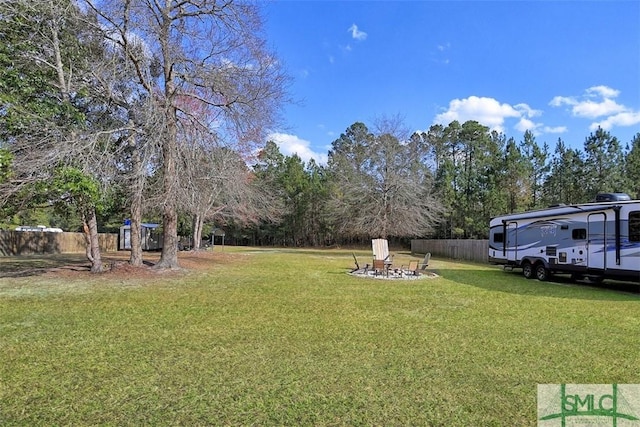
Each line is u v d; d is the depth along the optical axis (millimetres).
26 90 10328
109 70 11492
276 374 3961
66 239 25969
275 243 47812
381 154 28781
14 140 10180
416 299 8570
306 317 6602
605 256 10352
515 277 13539
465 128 38500
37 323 6047
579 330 5871
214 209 25109
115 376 3881
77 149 9922
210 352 4660
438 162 39719
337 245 44375
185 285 10461
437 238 36594
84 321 6195
